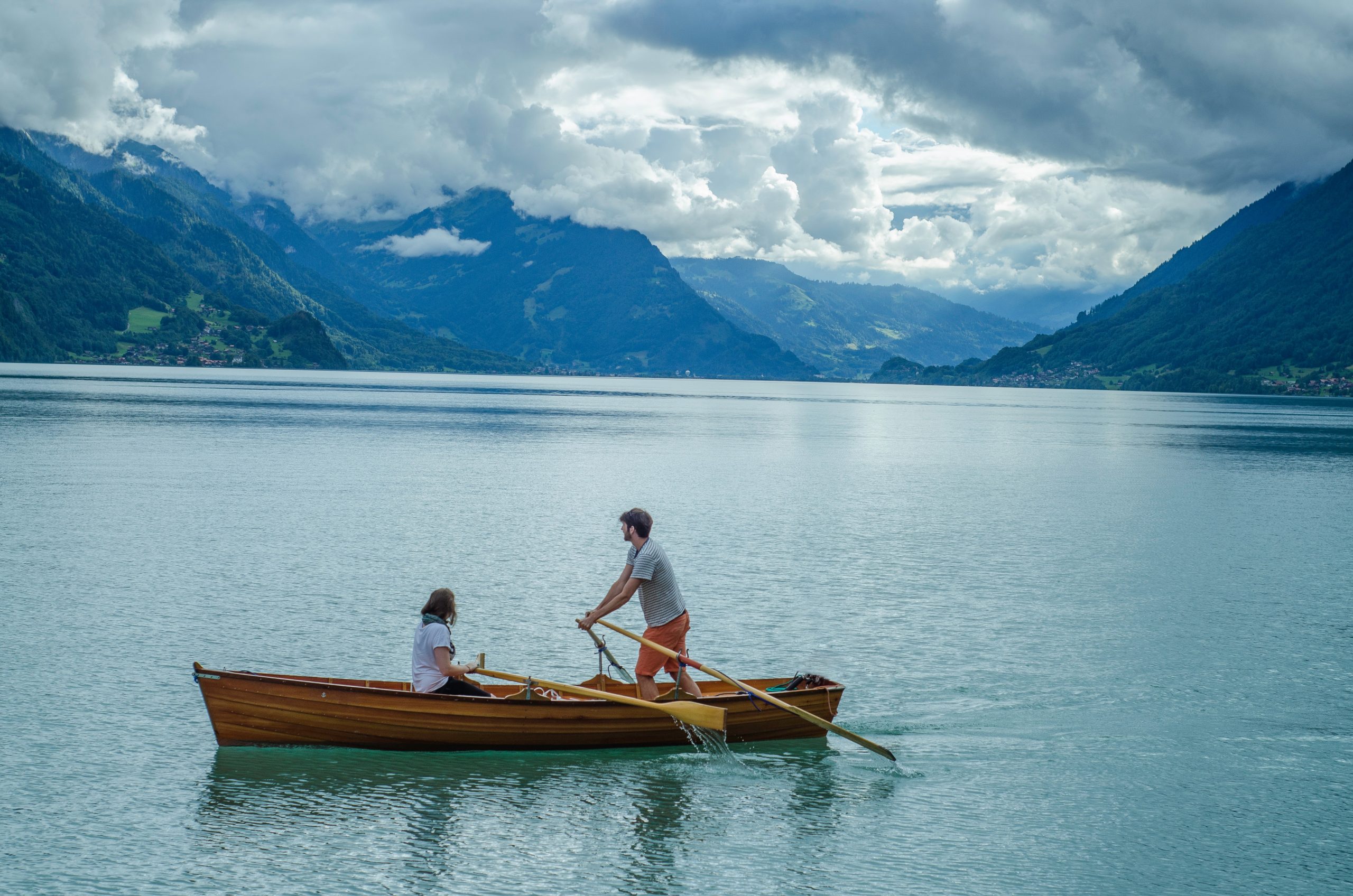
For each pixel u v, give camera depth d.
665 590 16.28
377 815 13.38
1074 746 16.05
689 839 12.91
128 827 12.73
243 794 13.84
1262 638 22.50
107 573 26.72
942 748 16.03
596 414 135.75
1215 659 20.80
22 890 11.16
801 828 13.27
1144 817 13.65
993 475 61.91
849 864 12.28
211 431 79.62
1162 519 42.44
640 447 77.38
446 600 15.89
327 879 11.60
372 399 160.75
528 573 28.08
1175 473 64.75
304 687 15.26
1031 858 12.48
